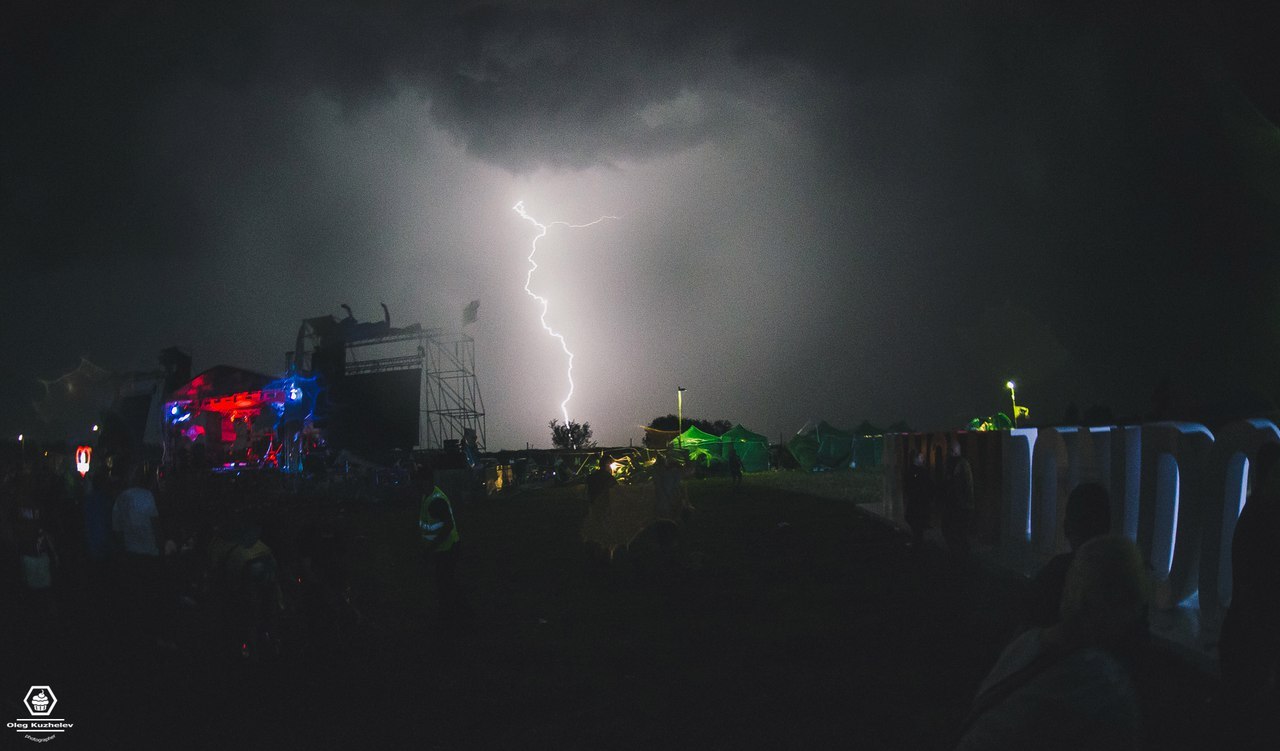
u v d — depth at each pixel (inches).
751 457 2052.2
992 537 543.2
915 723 228.7
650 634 344.2
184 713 258.7
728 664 294.2
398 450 1514.5
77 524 384.8
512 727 238.4
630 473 1573.6
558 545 664.4
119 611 325.4
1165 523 341.1
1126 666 111.4
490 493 1315.2
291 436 1501.0
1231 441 297.3
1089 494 139.0
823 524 746.8
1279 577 198.2
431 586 485.1
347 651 329.4
